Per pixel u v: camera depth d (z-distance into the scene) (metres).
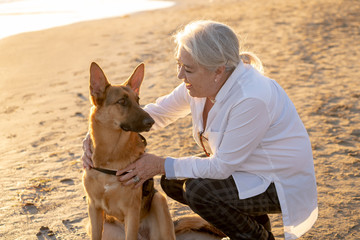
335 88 8.23
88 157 3.61
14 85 9.42
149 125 3.55
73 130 6.75
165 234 3.76
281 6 19.25
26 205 4.56
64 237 4.00
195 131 3.62
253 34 13.42
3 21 18.47
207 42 3.06
